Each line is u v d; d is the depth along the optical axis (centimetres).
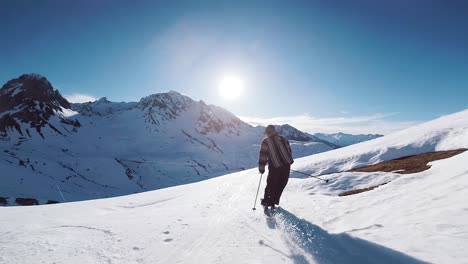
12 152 18338
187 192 1198
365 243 387
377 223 479
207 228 533
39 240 486
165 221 609
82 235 518
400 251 347
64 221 657
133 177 18238
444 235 375
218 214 655
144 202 1029
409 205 564
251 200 844
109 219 668
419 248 348
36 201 9988
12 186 11238
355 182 1182
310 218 568
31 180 12325
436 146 1745
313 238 434
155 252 422
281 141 636
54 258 401
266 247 410
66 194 12225
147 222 608
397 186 803
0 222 646
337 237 426
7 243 468
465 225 396
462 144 1558
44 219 691
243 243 435
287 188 1216
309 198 808
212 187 1288
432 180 761
